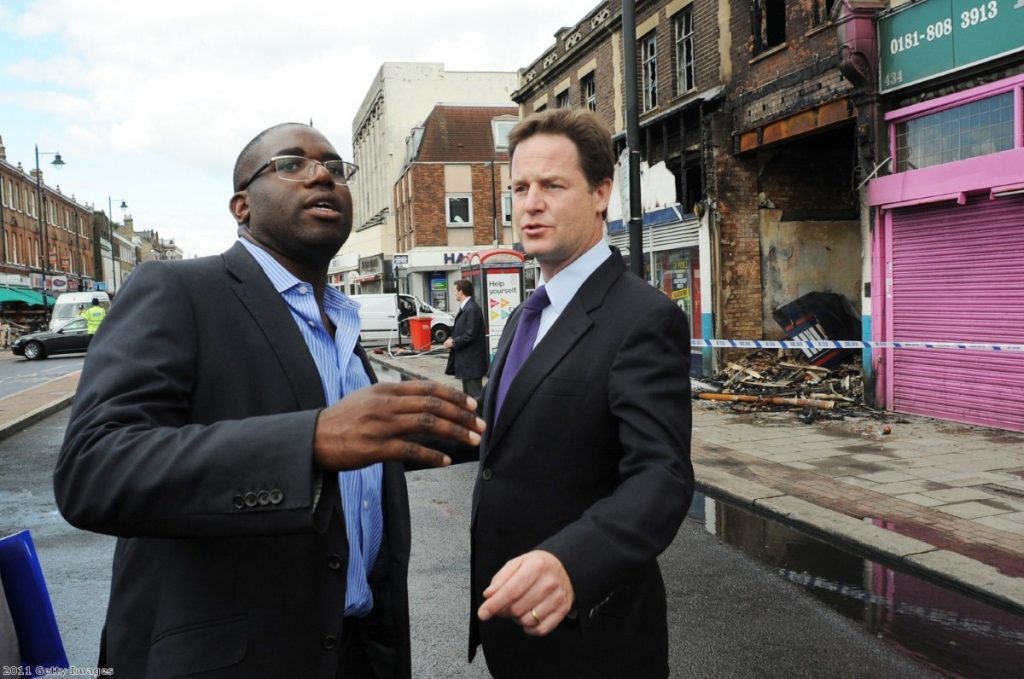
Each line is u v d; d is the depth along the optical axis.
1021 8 7.15
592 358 1.59
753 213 11.97
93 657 3.46
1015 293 7.62
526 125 1.77
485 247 35.59
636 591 1.65
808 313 12.12
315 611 1.31
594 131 1.75
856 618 3.80
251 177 1.52
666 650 1.73
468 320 10.95
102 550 5.16
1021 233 7.51
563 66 18.81
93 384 1.13
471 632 1.81
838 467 6.62
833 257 12.23
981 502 5.46
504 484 1.67
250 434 1.03
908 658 3.36
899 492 5.78
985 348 7.56
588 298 1.66
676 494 1.33
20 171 46.75
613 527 1.23
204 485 1.00
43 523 5.86
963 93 7.89
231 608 1.26
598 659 1.59
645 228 14.23
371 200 48.28
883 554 4.61
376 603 1.65
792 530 5.25
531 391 1.64
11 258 45.06
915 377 8.89
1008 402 7.78
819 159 12.17
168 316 1.25
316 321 1.49
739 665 3.31
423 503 6.28
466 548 5.02
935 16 8.04
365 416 1.01
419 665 3.35
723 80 12.03
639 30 14.78
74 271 60.38
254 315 1.36
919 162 8.58
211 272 1.37
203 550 1.27
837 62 9.66
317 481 1.04
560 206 1.72
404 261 28.66
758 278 11.99
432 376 15.78
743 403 10.04
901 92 8.66
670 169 13.62
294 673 1.29
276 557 1.30
